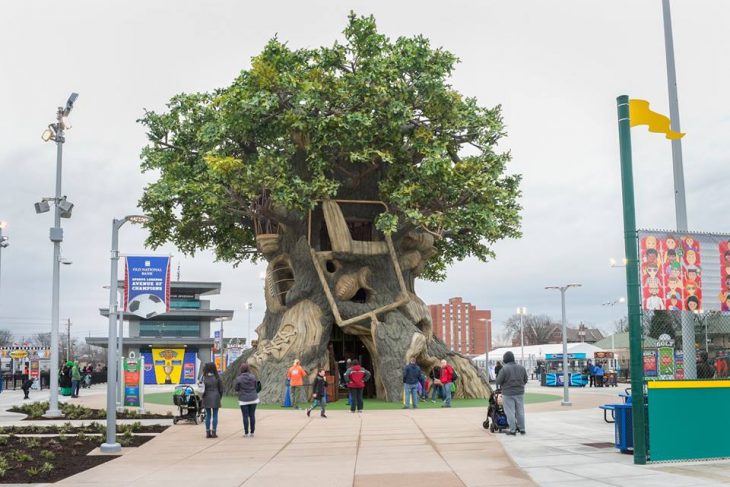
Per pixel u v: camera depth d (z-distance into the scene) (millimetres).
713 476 11289
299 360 32500
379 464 13320
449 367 29719
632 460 13219
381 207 36562
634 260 13195
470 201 33844
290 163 35469
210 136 33781
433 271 46344
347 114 31219
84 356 157375
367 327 34688
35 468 13109
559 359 58656
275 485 11250
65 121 26719
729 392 13391
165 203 38438
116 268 16578
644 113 13672
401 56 33469
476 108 34906
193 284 68312
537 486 10555
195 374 65188
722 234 13750
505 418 18453
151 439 18156
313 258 34781
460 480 11266
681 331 13883
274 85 32406
